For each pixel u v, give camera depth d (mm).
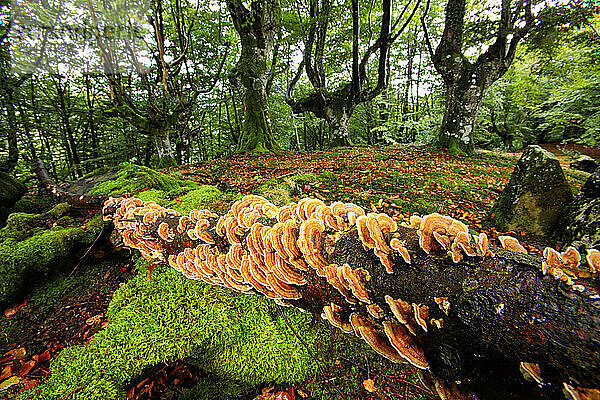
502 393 1069
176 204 4352
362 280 1484
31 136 11352
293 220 1796
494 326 1061
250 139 14273
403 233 1490
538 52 11914
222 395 2268
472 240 1297
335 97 18188
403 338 1303
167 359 2271
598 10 9023
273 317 2605
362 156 11633
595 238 3293
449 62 11508
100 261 3463
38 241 3145
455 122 11922
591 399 805
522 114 17047
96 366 2139
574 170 8672
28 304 2820
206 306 2609
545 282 1048
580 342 872
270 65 17656
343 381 2209
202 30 16016
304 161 10766
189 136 17234
